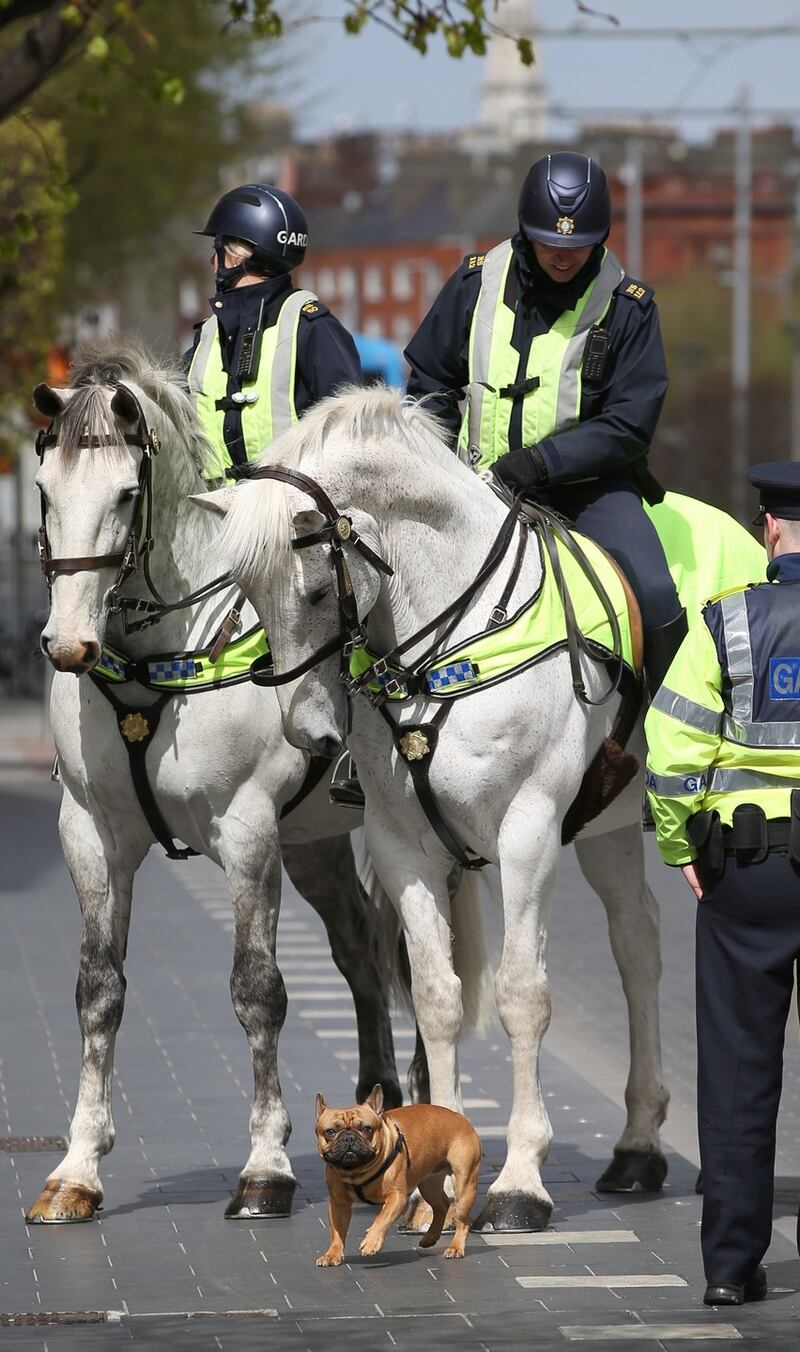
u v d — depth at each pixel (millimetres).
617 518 11359
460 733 10234
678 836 9133
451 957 11102
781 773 9078
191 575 10734
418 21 19797
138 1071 14992
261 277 11617
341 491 9891
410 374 11766
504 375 11219
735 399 92438
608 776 11000
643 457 11672
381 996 12938
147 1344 8797
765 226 172125
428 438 10328
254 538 9398
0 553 64875
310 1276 9875
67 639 9750
